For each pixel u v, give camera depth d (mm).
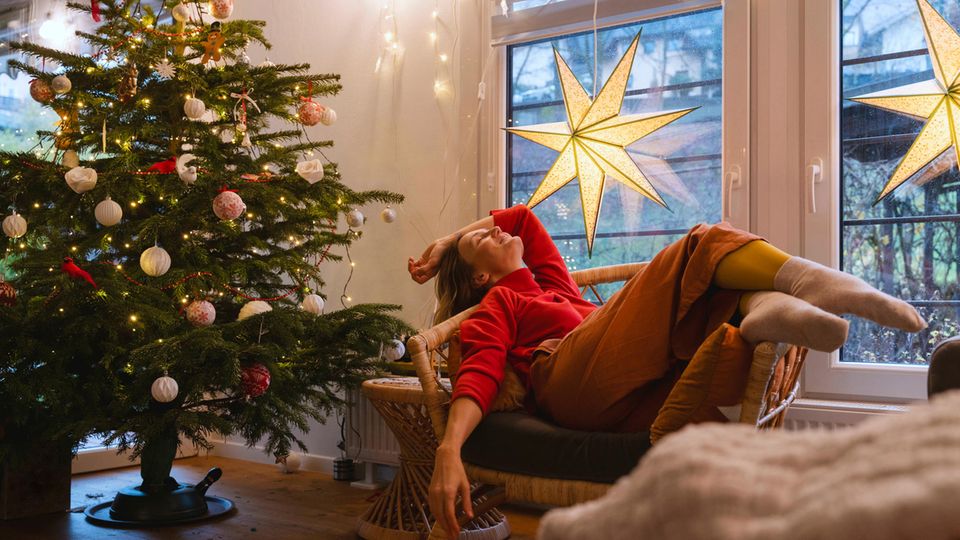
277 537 2510
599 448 1443
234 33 2736
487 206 3221
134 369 2314
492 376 1639
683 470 264
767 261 1394
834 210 2604
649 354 1484
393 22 3469
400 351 2684
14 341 2266
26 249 2461
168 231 2377
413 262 2182
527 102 3174
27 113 3115
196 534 2525
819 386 2609
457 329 1870
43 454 2732
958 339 1431
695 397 1336
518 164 3191
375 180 3482
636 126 2902
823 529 215
